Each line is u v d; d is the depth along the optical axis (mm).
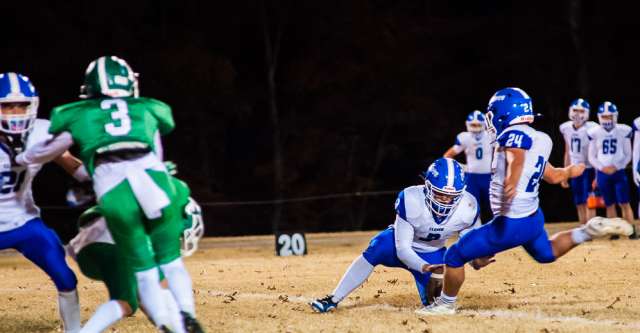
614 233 19250
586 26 71688
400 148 70812
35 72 62969
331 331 17484
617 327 17328
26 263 38031
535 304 20812
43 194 60625
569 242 19500
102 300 23594
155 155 15438
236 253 40031
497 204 18969
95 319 15477
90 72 15602
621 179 38625
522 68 72312
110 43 65125
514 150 18344
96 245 16062
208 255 39438
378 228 68562
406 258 19031
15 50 62875
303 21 70188
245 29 70188
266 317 19625
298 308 20906
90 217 16297
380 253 19797
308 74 69625
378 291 23219
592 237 19391
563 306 20375
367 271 20000
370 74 70750
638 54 71188
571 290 23031
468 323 18047
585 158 39500
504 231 18734
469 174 39062
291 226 66625
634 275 25641
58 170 60438
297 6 69688
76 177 16297
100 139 14969
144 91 65312
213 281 27688
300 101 70875
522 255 32125
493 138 19250
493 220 19000
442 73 73438
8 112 16109
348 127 70000
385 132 70062
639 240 37062
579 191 39969
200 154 67062
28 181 16734
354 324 18219
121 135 15031
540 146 18703
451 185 18391
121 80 15578
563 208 63594
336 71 70312
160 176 15109
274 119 68875
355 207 68000
